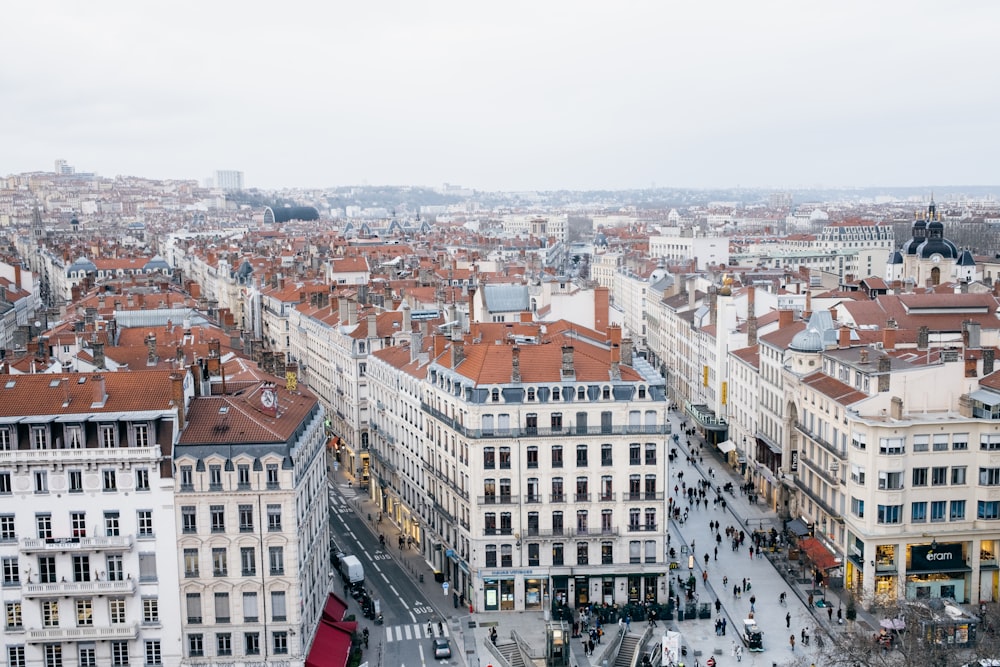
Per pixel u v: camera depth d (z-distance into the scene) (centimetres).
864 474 14888
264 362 18250
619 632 14288
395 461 19425
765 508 19638
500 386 15100
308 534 13512
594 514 15275
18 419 12181
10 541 12238
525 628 14712
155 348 18300
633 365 16412
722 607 15238
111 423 12256
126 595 12356
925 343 18112
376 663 13650
